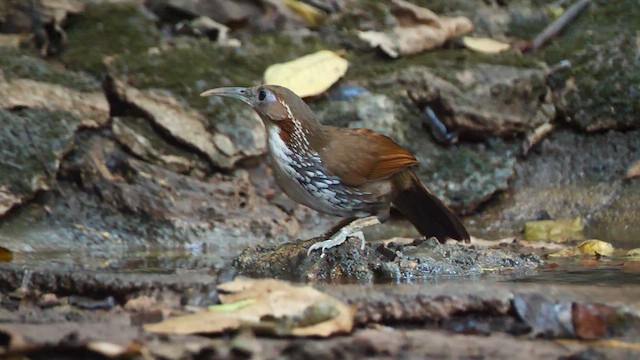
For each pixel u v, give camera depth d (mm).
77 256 11039
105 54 13812
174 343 6820
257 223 12539
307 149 9703
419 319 7688
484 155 14000
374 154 9820
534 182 14086
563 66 14680
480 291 7891
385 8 15477
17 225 11758
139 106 13055
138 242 12062
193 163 12883
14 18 13938
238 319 7168
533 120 14336
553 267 9906
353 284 8664
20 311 7984
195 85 13445
